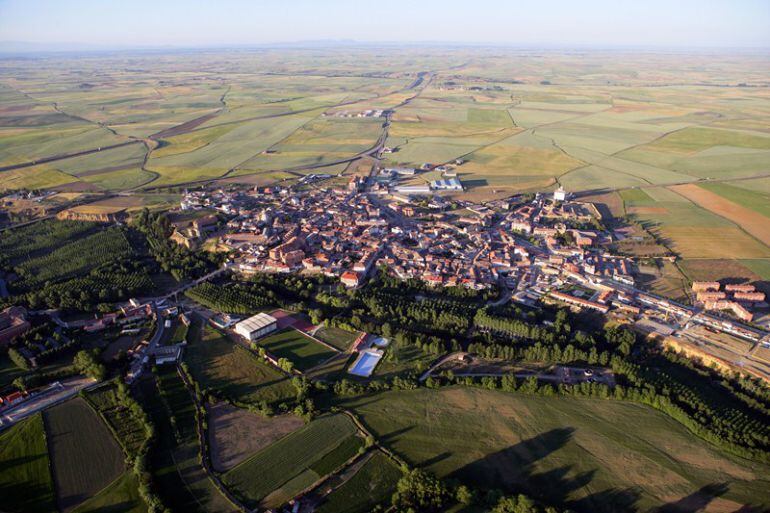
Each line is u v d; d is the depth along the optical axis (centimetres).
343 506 15175
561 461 16800
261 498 15488
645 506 15162
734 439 17325
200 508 15188
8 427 18550
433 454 17100
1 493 15788
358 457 16975
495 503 14988
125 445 17562
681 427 18325
